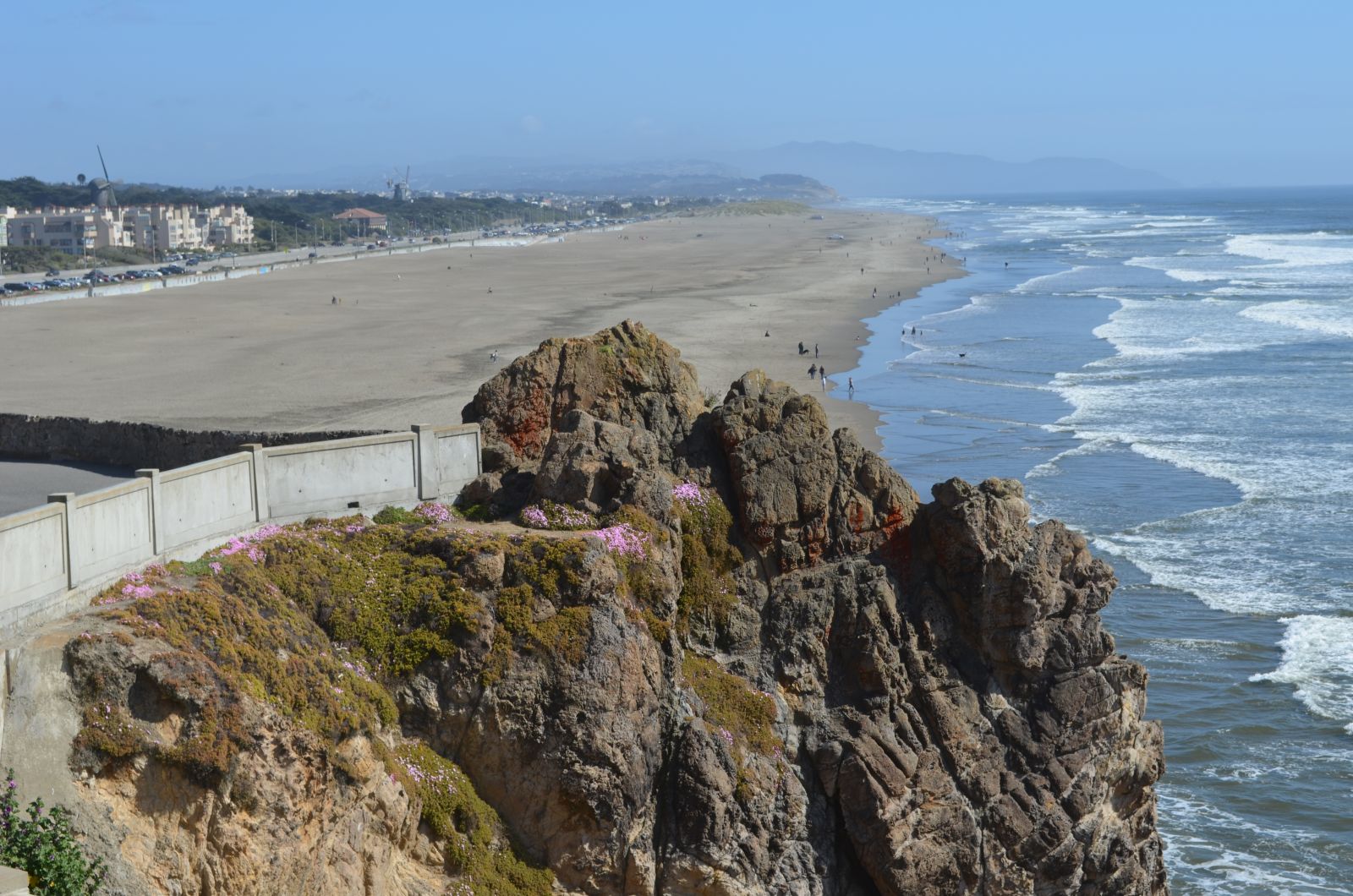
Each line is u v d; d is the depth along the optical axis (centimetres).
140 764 1365
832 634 2095
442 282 18000
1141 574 4925
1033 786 2092
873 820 1994
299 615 1670
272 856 1430
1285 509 5762
